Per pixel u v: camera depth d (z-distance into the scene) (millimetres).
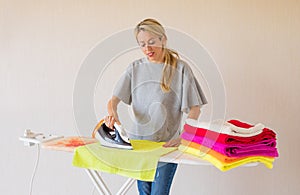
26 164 2330
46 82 2268
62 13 2227
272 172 2129
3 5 2271
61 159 2301
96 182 1624
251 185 2154
